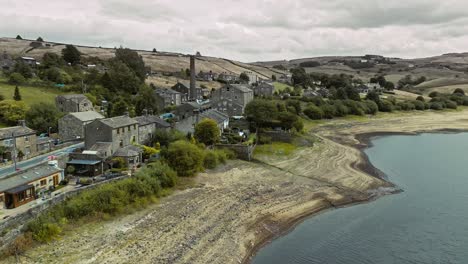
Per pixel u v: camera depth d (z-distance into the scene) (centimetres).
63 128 7581
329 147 9262
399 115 15312
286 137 9000
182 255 3959
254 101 9762
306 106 13800
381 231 4725
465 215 5216
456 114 15912
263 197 5691
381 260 4025
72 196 4553
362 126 12950
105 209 4584
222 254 4059
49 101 10550
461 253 4172
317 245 4359
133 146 6425
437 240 4481
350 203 5688
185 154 6125
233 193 5716
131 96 12456
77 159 5609
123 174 5397
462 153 9188
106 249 3894
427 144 10400
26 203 4334
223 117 9119
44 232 3897
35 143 6681
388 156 8850
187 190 5675
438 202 5722
